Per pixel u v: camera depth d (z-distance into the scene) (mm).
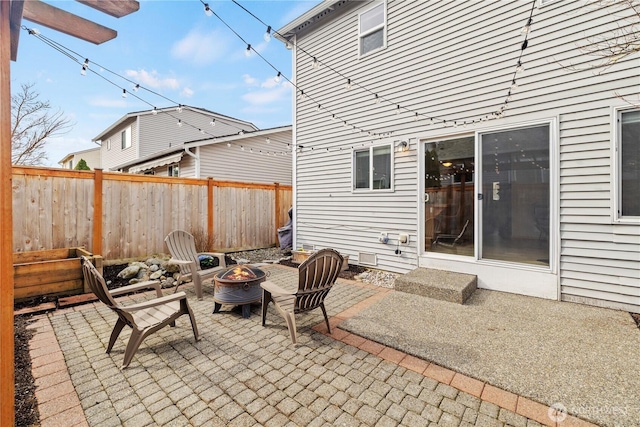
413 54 4961
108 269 5023
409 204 5047
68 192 4695
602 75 3359
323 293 2959
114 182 5242
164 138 13984
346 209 5992
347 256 5727
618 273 3314
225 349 2635
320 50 6406
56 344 2699
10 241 1393
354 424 1741
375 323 3074
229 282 3340
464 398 1959
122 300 3908
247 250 7617
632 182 3248
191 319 2785
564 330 2838
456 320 3123
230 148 10844
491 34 4145
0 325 1355
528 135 3877
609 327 2879
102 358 2473
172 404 1921
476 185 4273
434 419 1771
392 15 5227
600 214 3398
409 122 5031
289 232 7633
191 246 4695
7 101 1361
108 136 16531
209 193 6762
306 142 6742
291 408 1879
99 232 4992
